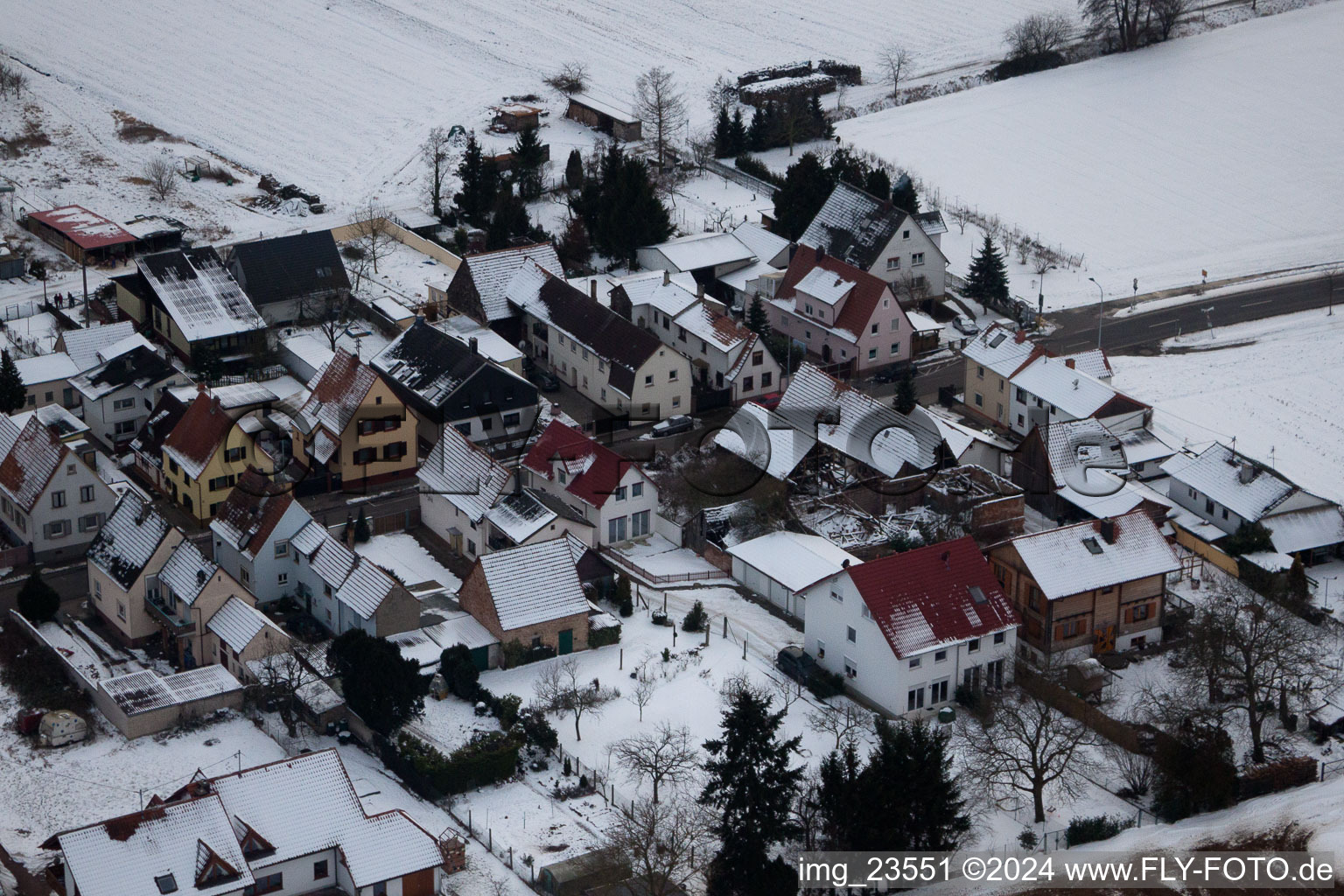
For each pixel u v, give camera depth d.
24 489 166.88
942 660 146.62
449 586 163.62
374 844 123.62
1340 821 135.12
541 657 152.25
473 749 136.12
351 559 155.00
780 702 146.88
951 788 129.62
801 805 129.75
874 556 165.00
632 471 171.75
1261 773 139.12
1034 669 150.62
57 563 168.12
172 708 141.50
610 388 198.62
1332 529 174.75
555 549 156.00
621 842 122.75
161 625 154.12
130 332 199.50
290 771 125.75
